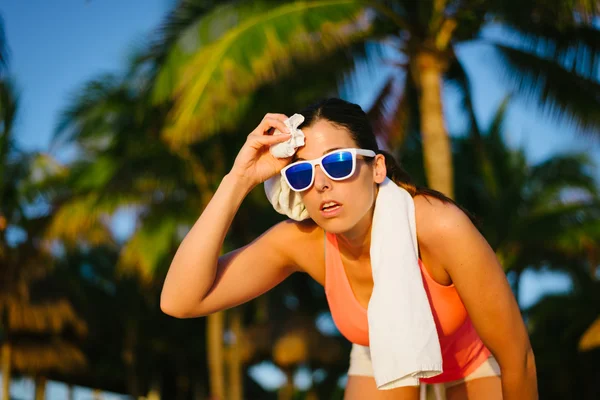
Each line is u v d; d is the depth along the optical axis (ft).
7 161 60.23
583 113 34.06
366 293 8.87
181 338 89.97
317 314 78.69
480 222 8.79
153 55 36.81
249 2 32.48
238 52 29.55
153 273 52.80
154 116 48.34
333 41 30.91
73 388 96.58
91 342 87.61
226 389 78.07
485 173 50.52
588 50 32.58
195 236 8.77
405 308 7.86
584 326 58.75
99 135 51.70
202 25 32.76
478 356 9.84
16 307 66.28
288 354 71.20
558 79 33.81
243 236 58.95
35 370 73.56
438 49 32.91
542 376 64.90
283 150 8.20
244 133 48.60
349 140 8.08
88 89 50.11
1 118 59.31
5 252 63.16
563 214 46.06
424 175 43.98
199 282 8.79
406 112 38.81
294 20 30.22
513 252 49.78
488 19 32.04
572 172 50.96
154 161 50.52
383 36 33.55
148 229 51.90
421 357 7.74
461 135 55.31
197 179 51.90
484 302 8.13
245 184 8.75
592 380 63.26
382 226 8.21
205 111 29.43
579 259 53.06
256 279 9.43
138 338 87.81
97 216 51.49
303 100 36.60
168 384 100.42
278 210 8.86
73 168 54.65
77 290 73.82
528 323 62.95
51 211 55.01
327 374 88.58
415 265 8.08
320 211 8.05
